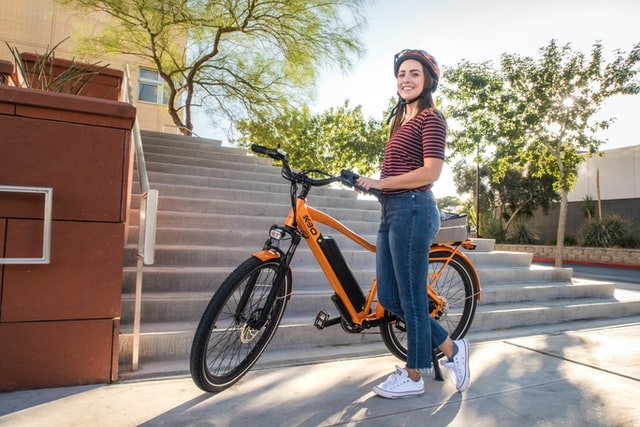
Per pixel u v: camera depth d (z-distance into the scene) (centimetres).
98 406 197
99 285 223
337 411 202
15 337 209
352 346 303
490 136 1391
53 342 215
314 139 2020
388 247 229
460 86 1417
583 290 483
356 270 405
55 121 218
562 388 238
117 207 227
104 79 568
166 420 186
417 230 214
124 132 230
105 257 225
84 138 222
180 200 468
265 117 1159
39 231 215
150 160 634
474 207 2494
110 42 1023
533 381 248
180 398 209
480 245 570
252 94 1127
